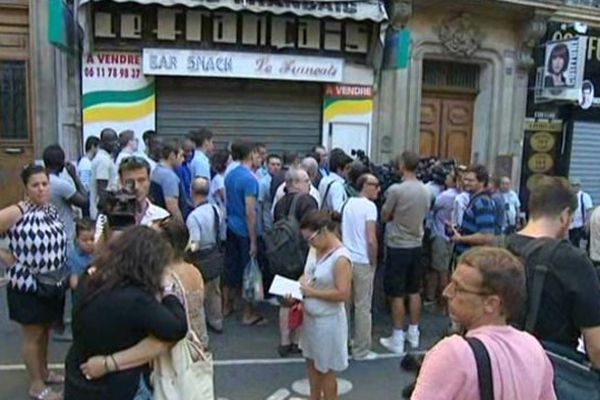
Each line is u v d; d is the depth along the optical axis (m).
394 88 10.12
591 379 2.14
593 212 4.98
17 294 3.93
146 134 7.73
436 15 10.42
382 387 4.54
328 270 3.65
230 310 6.15
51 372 4.44
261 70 9.10
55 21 7.26
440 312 6.46
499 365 1.52
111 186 5.05
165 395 2.37
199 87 9.07
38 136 8.52
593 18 12.05
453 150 11.37
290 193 5.45
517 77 11.35
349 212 5.08
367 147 10.04
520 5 10.62
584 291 2.17
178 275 2.92
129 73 8.54
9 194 8.59
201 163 6.37
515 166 11.53
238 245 5.85
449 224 6.10
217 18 8.84
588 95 12.06
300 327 3.92
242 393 4.36
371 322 5.70
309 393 4.22
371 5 9.28
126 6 8.34
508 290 1.63
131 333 2.26
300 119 9.74
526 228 2.47
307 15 8.97
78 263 4.07
